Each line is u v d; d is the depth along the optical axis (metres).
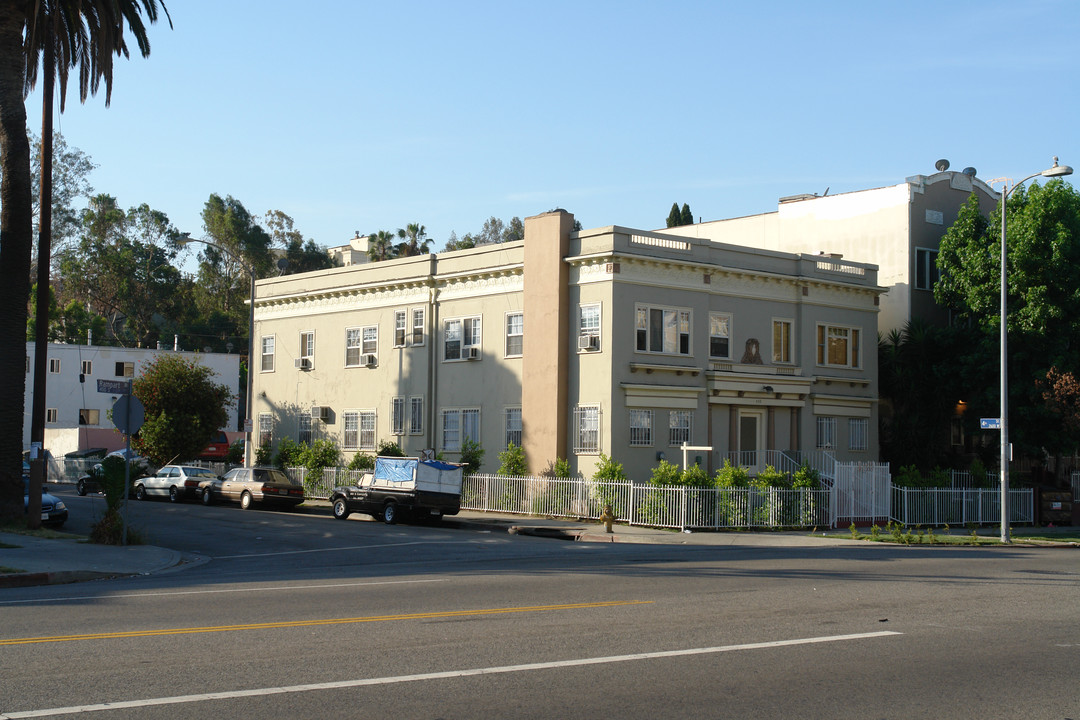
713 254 36.06
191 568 19.69
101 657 9.35
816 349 38.56
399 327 41.44
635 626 11.37
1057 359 35.62
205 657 9.38
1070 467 43.12
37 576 16.86
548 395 34.59
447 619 11.82
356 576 17.25
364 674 8.70
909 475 35.69
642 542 26.62
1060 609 13.12
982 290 37.31
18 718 7.15
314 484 41.72
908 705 7.90
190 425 43.62
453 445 38.88
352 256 87.44
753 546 25.58
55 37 27.58
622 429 33.50
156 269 95.81
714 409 35.81
